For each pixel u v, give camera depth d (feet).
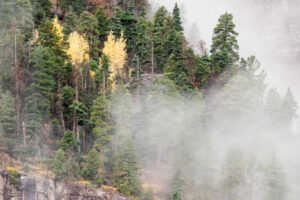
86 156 249.14
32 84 237.66
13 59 252.62
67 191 217.56
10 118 225.56
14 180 205.26
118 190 229.04
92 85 276.00
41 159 226.79
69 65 274.36
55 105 261.65
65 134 231.91
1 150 222.69
